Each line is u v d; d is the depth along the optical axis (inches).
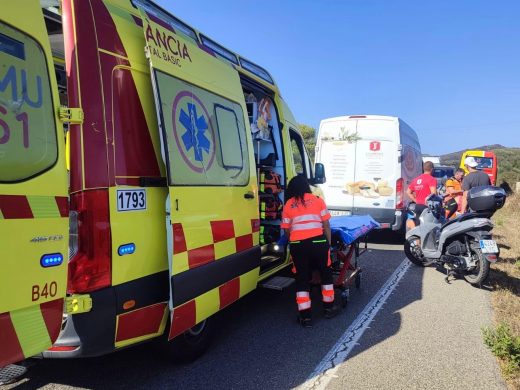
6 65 90.3
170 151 129.7
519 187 868.6
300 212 200.2
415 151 482.9
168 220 127.7
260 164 243.6
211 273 147.1
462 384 145.5
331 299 207.3
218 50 182.7
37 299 93.9
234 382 145.9
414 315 213.9
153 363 158.7
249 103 227.1
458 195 376.5
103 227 111.0
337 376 150.9
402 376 150.9
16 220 89.6
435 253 283.1
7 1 90.9
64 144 102.6
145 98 127.6
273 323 203.3
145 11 132.3
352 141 413.4
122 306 116.0
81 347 109.3
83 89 108.8
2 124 88.9
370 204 408.2
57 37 139.3
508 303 230.7
